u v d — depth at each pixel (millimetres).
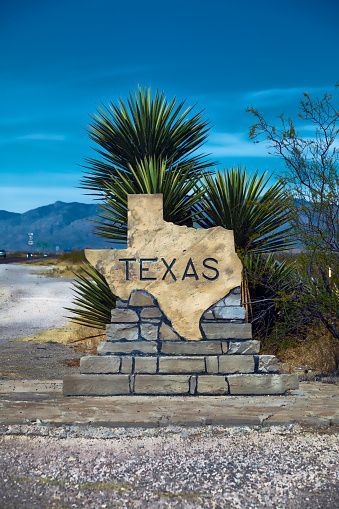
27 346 13812
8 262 52094
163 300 8031
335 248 9328
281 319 10773
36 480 5129
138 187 11703
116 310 8047
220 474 5246
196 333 7973
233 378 7707
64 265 40062
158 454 5723
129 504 4691
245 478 5164
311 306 9680
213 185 11258
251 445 5949
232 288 8047
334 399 7477
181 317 8000
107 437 6199
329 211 9258
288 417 6609
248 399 7484
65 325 17422
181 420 6516
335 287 9547
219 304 8039
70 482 5094
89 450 5828
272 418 6574
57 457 5645
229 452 5762
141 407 7094
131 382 7719
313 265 9680
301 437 6160
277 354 10688
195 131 12555
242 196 11117
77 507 4629
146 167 11273
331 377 9117
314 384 8523
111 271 8102
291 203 9578
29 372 10562
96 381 7723
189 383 7703
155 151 12320
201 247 8094
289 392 7742
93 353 12695
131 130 12203
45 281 30016
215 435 6242
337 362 9789
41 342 14406
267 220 11164
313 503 4676
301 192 9375
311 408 7023
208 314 8016
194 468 5379
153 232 8141
